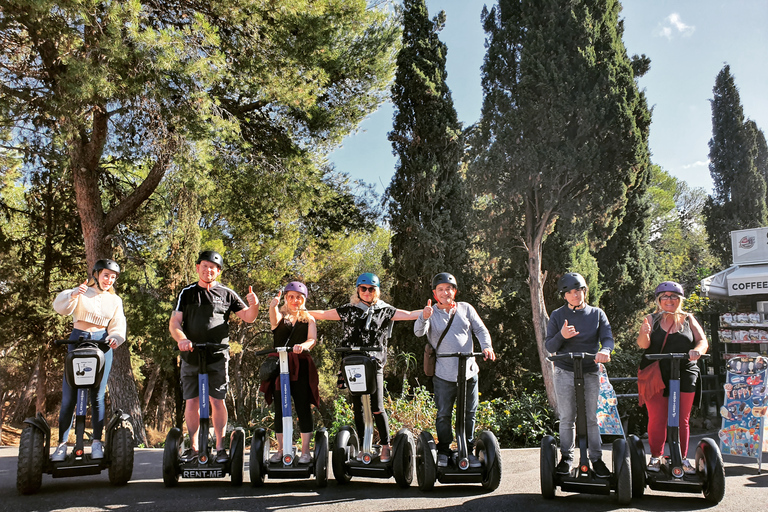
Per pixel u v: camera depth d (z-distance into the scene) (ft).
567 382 15.51
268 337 71.10
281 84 39.04
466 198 48.67
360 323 16.72
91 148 41.88
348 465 16.48
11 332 52.42
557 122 41.04
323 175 51.26
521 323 47.75
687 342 15.57
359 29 46.24
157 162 41.75
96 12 31.35
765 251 35.73
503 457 22.45
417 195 50.47
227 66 38.11
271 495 15.17
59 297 16.55
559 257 43.01
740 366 22.54
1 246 53.62
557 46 42.60
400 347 47.55
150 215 51.49
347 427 17.60
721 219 74.13
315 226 56.29
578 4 43.21
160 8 36.32
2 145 40.01
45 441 15.83
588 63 41.91
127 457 16.34
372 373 15.83
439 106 51.13
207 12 37.37
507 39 45.21
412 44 52.49
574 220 41.78
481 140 44.62
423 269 48.14
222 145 41.91
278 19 38.58
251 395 75.56
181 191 43.09
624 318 47.11
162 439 62.08
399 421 28.94
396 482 16.37
